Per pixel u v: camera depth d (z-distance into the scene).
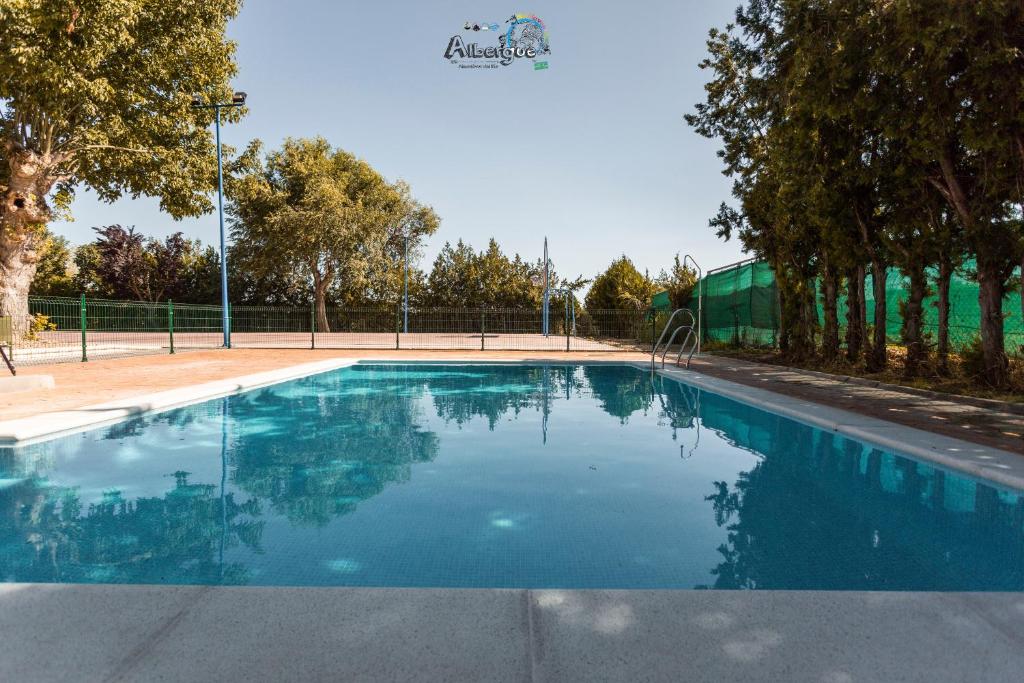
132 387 8.67
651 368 13.24
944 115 7.68
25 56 12.95
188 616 2.05
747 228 15.27
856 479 4.46
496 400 8.91
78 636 1.90
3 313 15.55
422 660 1.78
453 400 8.89
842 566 2.86
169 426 6.50
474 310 30.95
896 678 1.70
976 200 8.68
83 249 40.75
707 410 7.94
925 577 2.74
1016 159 7.88
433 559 2.92
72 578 2.68
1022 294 8.22
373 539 3.21
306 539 3.20
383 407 8.10
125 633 1.93
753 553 3.02
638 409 8.06
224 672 1.70
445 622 2.02
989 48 6.76
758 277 17.16
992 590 2.61
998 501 3.92
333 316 35.00
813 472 4.68
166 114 18.28
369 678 1.68
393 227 39.16
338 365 13.68
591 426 6.80
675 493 4.12
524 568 2.81
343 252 32.97
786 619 2.07
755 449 5.54
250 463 4.95
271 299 38.38
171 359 14.37
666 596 2.24
